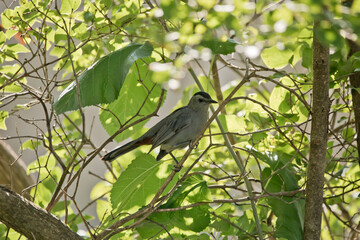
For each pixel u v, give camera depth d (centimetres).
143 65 1120
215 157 1162
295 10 535
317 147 861
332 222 1223
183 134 1083
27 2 938
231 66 1046
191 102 1108
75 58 1116
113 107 1136
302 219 948
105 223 1052
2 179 1223
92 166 1827
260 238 879
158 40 662
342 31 614
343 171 1151
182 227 934
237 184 902
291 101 1001
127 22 902
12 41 1338
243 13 618
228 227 955
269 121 1012
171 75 625
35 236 807
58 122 1001
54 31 998
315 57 825
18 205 799
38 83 1734
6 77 991
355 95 935
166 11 618
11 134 1773
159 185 1063
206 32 643
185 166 1132
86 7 957
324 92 837
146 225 931
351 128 1091
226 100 835
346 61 907
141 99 1136
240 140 1171
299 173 988
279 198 884
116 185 1044
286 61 980
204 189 934
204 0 597
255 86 1322
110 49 950
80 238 856
